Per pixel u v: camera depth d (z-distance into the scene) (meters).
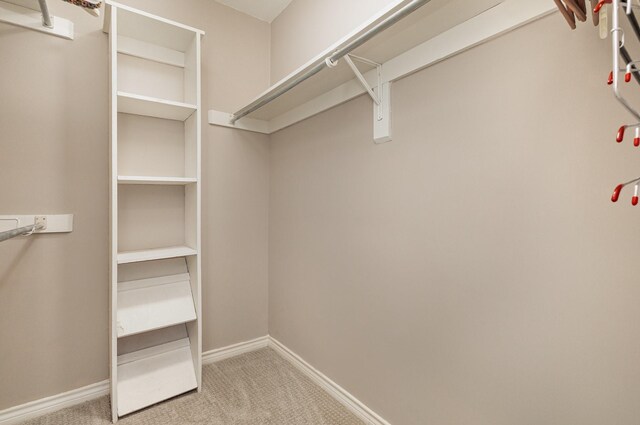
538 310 0.98
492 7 1.05
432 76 1.28
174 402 1.71
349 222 1.69
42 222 1.59
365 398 1.60
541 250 0.97
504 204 1.06
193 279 1.88
